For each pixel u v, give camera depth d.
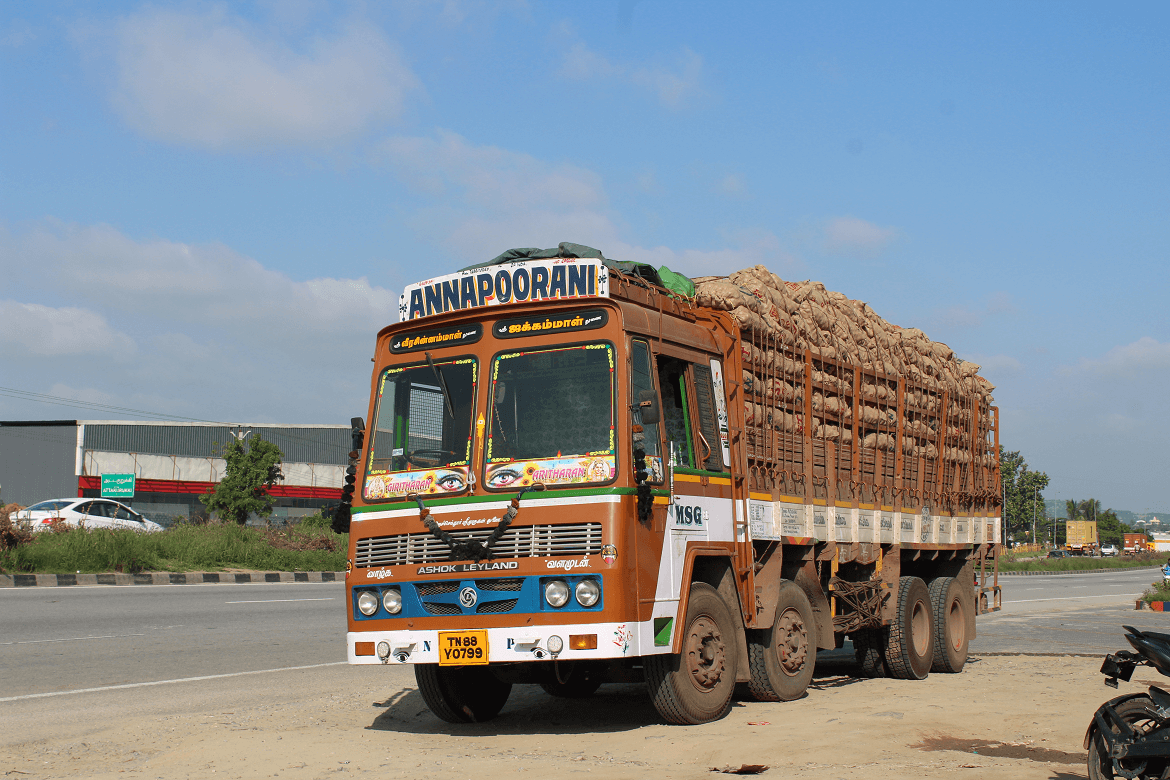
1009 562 73.06
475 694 8.43
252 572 26.59
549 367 7.51
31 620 14.96
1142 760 5.59
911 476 12.31
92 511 29.38
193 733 7.71
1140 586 42.09
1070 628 18.83
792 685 9.22
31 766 6.72
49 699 9.36
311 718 8.51
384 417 8.00
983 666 12.68
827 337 10.72
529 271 7.73
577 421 7.31
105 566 23.97
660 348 7.86
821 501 10.14
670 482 7.67
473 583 7.21
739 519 8.64
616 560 6.94
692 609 7.79
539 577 7.04
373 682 10.66
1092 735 5.78
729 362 8.88
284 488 67.88
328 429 71.00
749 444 8.98
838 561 10.37
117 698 9.47
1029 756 6.50
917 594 11.66
